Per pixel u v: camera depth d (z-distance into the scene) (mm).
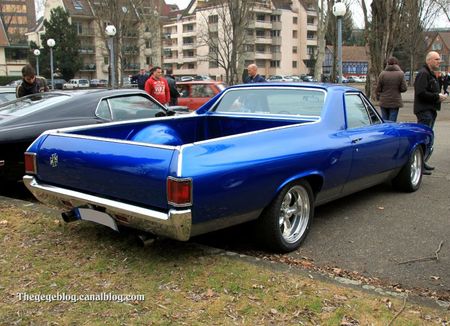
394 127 6191
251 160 3957
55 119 6418
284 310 3307
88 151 4039
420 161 6906
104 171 3908
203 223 3732
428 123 7980
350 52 88688
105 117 6863
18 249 4336
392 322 3168
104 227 4910
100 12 33281
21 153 6016
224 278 3756
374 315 3256
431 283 3914
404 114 21031
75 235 4691
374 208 5996
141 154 3711
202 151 3688
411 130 6508
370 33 22000
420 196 6598
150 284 3666
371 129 5684
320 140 4746
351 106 5625
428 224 5398
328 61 81062
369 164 5512
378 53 21703
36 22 91688
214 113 6137
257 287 3615
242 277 3777
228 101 6133
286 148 4309
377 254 4523
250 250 4578
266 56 85812
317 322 3172
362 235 5023
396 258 4434
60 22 63469
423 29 53719
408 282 3932
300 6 87188
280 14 84812
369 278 3992
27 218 5188
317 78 34344
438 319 3215
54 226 4941
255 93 5922
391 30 21438
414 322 3170
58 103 6641
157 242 4488
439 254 4539
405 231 5160
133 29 39844
